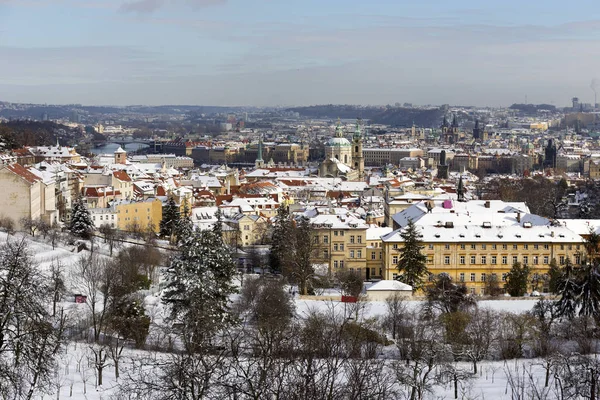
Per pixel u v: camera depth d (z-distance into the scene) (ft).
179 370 502.38
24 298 613.11
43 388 616.39
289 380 537.65
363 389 565.53
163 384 557.33
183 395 485.97
